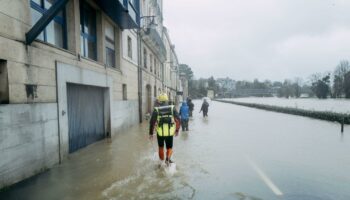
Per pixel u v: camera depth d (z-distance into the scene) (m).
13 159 4.92
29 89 5.49
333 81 97.12
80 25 8.94
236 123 16.94
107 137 10.66
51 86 6.35
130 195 4.52
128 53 14.69
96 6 9.78
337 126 15.15
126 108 13.19
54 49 6.53
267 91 169.12
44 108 5.97
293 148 8.52
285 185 5.02
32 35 5.38
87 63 8.62
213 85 148.50
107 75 10.38
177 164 6.54
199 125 15.73
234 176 5.56
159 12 28.69
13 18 5.05
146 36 18.05
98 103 10.02
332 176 5.58
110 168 6.18
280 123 16.95
